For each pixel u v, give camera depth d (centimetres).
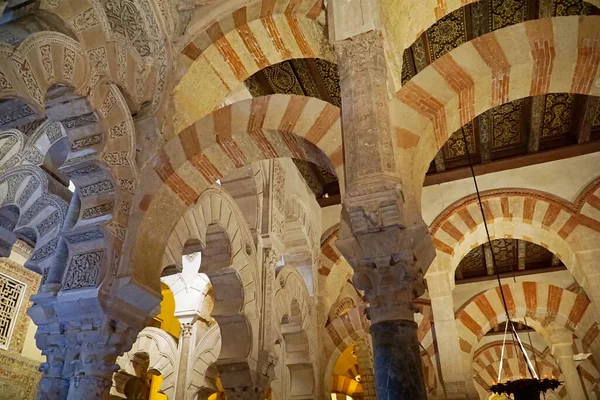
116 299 404
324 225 907
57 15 395
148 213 443
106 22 441
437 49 695
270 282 656
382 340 335
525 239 855
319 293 839
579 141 832
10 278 744
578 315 899
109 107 443
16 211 603
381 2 451
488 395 1283
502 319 945
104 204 438
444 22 656
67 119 430
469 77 411
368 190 355
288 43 530
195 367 762
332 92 754
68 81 390
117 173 442
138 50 486
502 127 828
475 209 848
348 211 356
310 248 830
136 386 1008
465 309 950
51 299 416
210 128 464
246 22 518
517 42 399
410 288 350
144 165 463
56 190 574
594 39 376
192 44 516
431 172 893
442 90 415
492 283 1126
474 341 920
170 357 799
